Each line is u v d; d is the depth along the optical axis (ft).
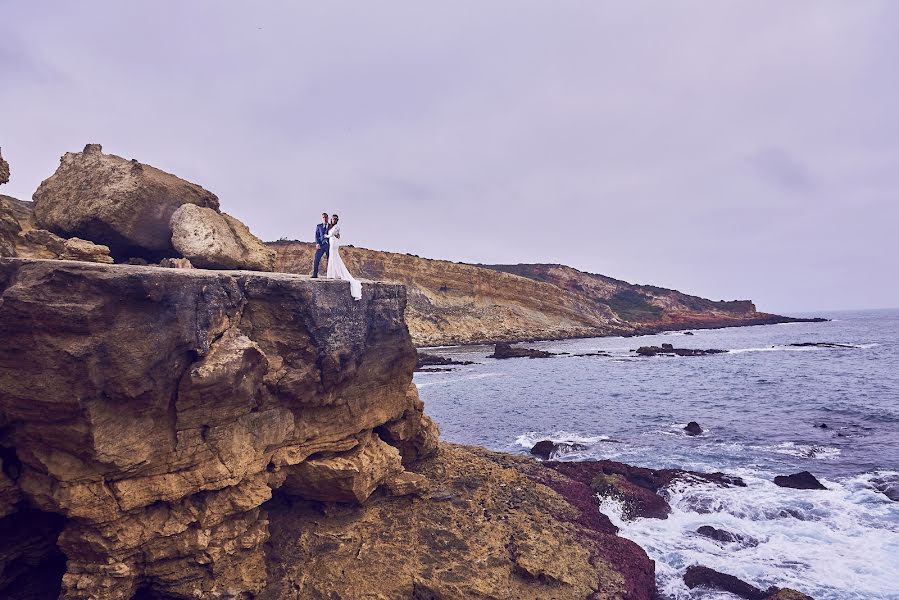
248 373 27.48
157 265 37.60
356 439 35.81
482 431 81.76
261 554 29.30
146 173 39.22
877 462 60.59
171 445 24.89
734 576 35.63
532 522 37.47
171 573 25.46
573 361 187.73
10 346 20.84
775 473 57.52
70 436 21.84
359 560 30.50
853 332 342.85
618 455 65.98
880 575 36.06
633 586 32.83
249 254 43.70
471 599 28.45
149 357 22.98
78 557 23.91
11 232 31.17
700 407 97.35
